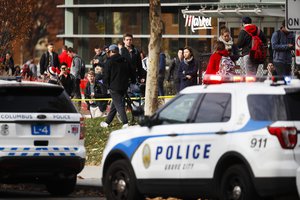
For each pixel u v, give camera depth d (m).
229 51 31.66
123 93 34.06
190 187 19.53
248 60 30.56
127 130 21.28
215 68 29.77
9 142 23.19
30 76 53.94
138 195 20.91
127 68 33.97
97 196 25.48
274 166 17.98
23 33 56.59
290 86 18.75
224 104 19.19
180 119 20.00
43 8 110.38
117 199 21.28
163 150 20.12
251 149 18.23
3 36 55.91
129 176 20.92
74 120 23.91
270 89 18.67
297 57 22.42
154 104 32.56
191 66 34.28
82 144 24.08
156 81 32.59
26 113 23.36
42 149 23.45
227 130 18.81
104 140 33.38
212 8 53.84
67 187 24.83
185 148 19.62
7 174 23.30
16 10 56.34
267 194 18.08
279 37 33.25
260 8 50.75
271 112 18.41
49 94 23.95
